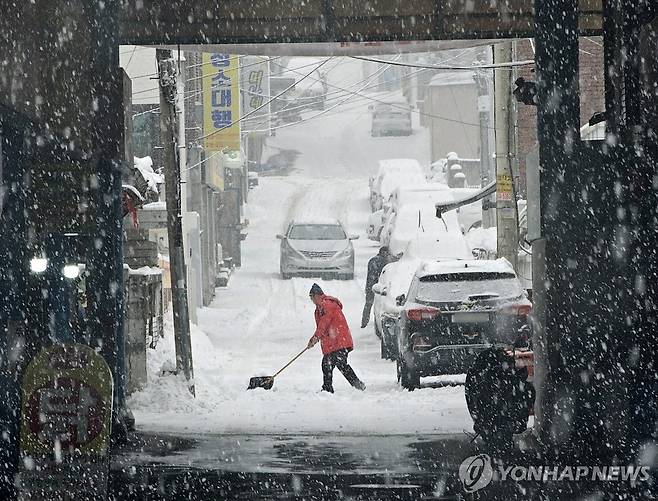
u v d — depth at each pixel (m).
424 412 45.62
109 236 38.06
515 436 38.75
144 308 51.00
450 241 86.06
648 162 31.59
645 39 31.45
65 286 38.78
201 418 45.34
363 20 45.66
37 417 25.00
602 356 34.03
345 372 53.62
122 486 30.20
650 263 31.62
